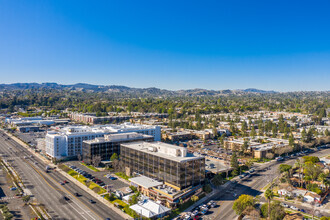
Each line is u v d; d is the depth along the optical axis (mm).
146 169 161125
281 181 162375
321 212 123500
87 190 146125
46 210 119625
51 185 153125
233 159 180750
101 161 196250
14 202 127875
